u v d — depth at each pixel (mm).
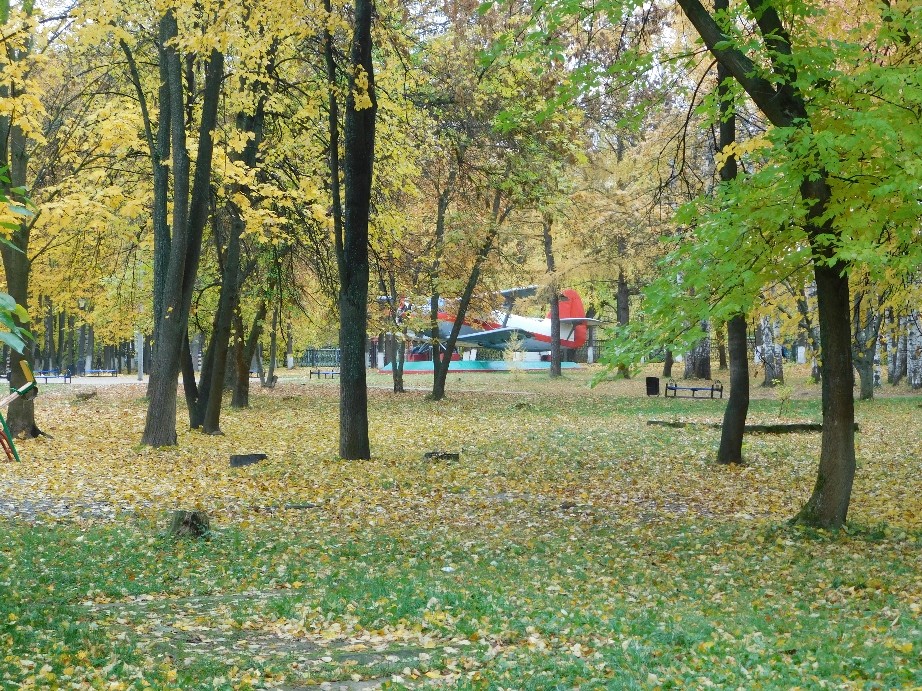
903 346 41500
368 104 17453
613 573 10102
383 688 5660
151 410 21125
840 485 12086
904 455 19219
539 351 76125
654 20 17938
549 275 42500
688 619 7762
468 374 59250
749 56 12477
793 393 38375
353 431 19125
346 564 10188
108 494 14516
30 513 12922
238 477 16625
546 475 17344
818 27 13961
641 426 26484
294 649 6828
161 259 21688
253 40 16781
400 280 35250
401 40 19656
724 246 10875
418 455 19984
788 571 9984
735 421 18641
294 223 23125
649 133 30719
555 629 7305
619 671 6023
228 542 11156
